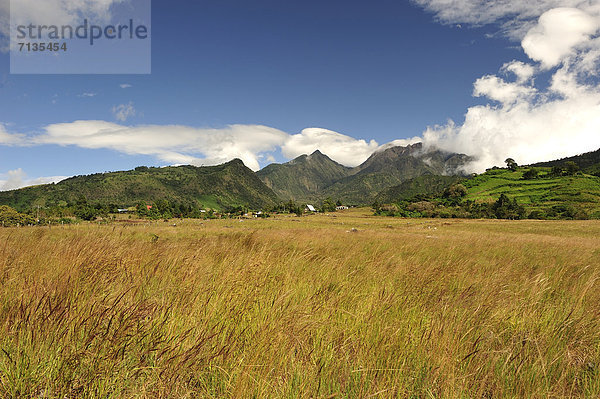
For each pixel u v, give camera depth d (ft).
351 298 12.79
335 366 7.88
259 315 10.22
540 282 14.83
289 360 7.55
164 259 16.79
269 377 7.13
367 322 10.14
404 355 8.45
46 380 6.62
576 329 10.55
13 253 16.42
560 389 7.45
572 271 21.09
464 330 10.02
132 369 7.11
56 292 9.99
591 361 8.98
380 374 7.63
